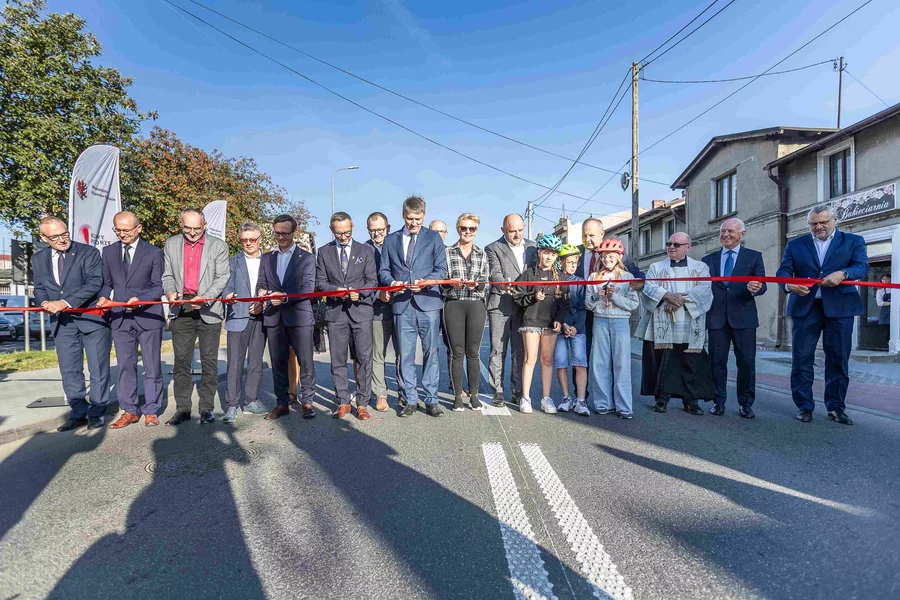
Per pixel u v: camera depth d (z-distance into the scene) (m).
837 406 4.69
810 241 4.80
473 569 2.17
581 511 2.74
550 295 5.00
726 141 15.73
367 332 4.92
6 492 3.14
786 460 3.58
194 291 4.68
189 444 4.07
